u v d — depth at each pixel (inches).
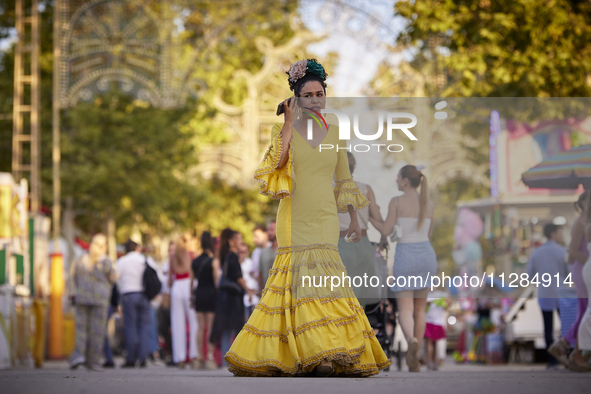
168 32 948.0
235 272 546.9
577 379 226.8
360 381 202.7
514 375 270.7
